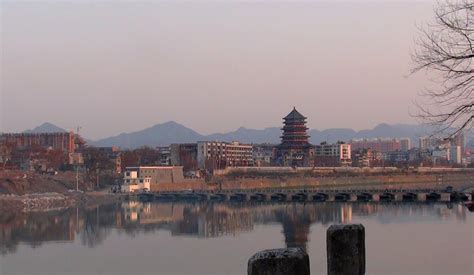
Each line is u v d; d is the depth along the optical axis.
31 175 178.50
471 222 97.06
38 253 73.25
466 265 54.22
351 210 130.75
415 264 55.38
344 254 7.42
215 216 124.56
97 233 95.62
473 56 12.84
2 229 101.25
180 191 190.62
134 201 174.88
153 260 66.38
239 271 57.75
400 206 139.75
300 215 121.19
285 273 5.21
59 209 144.75
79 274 58.38
